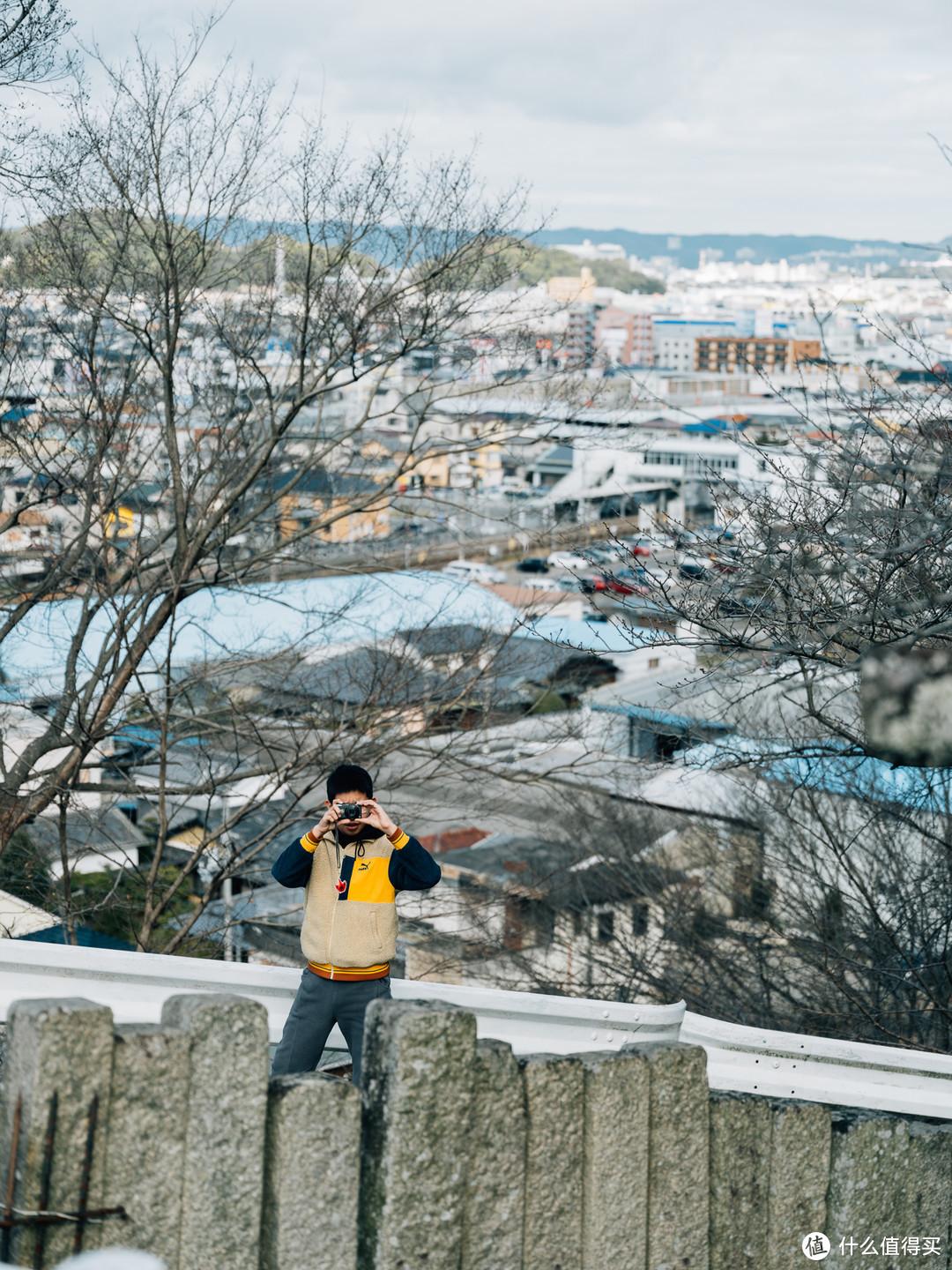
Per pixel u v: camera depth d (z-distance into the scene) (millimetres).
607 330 188875
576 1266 3742
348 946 4340
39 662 16922
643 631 6941
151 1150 3098
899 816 10445
